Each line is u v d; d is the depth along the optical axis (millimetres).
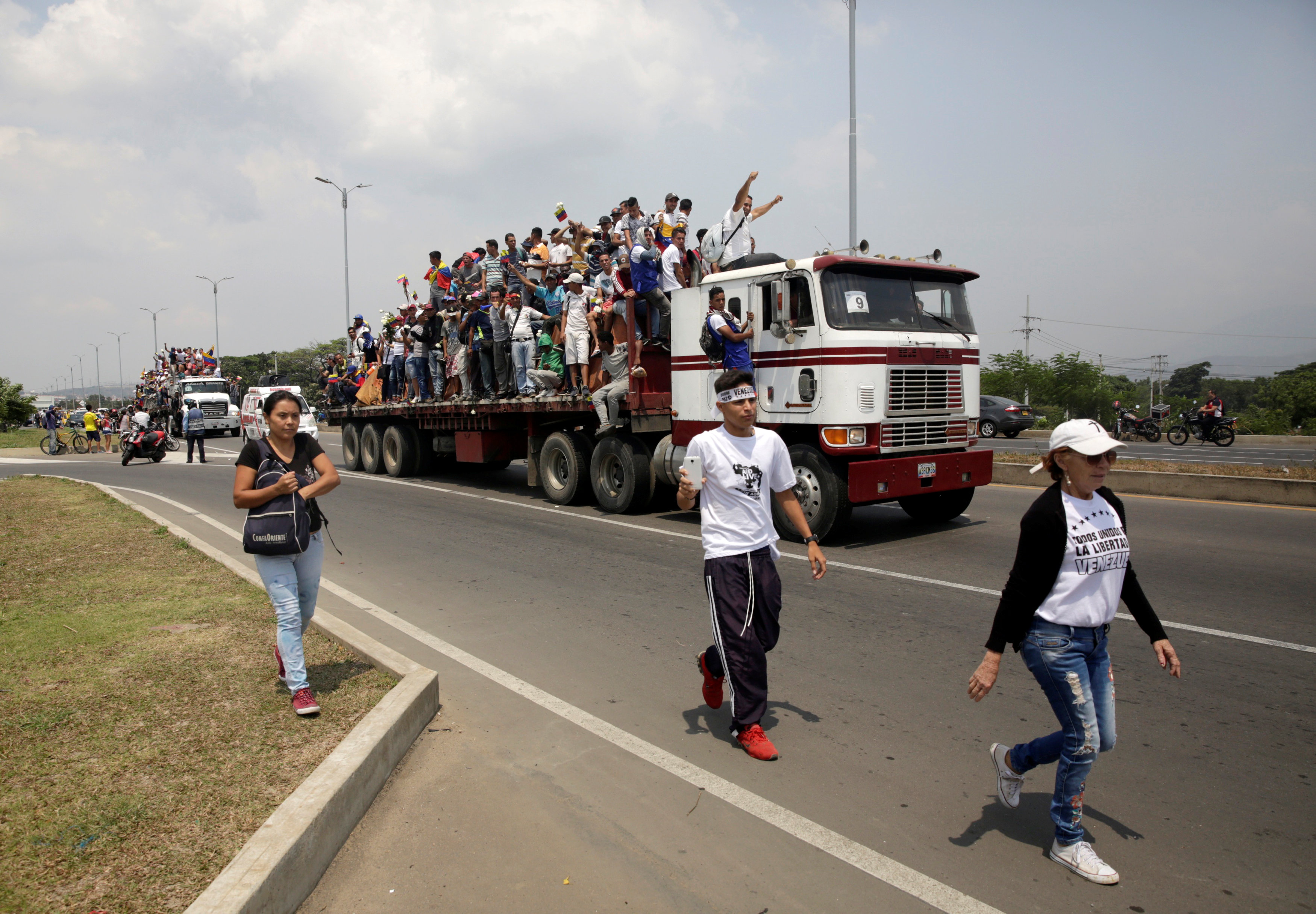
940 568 8141
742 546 4215
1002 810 3682
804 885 3139
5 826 3252
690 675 5406
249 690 4734
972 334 10102
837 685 5156
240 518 11984
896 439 9172
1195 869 3211
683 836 3488
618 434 11570
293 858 2973
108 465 23375
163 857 3049
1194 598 6887
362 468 19156
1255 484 11812
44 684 4812
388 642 6117
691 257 10570
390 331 17953
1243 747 4227
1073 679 3113
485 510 12445
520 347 13078
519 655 5809
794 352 9188
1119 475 13297
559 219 14039
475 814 3664
